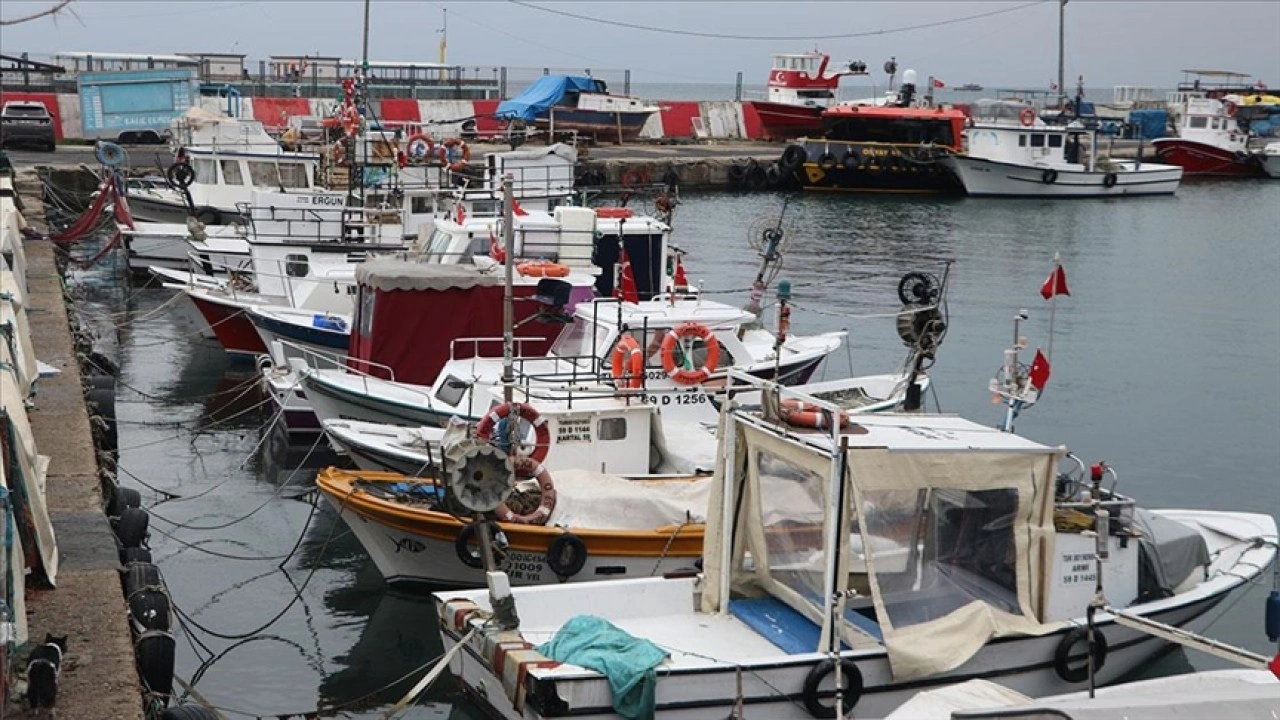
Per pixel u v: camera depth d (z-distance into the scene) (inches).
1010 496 359.3
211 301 871.1
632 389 537.3
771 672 340.5
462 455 414.6
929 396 820.6
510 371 477.1
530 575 455.8
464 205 871.1
